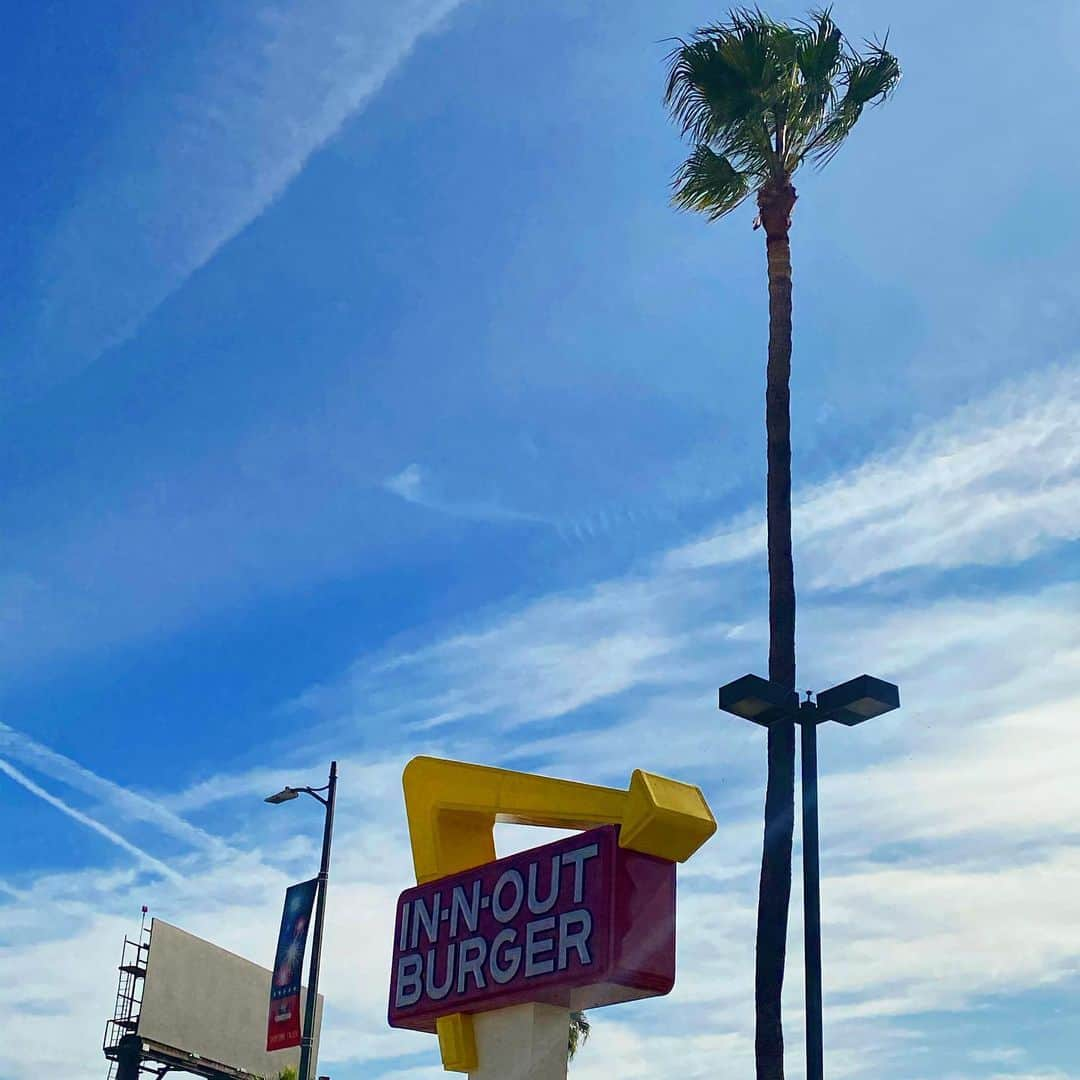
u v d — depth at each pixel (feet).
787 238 84.43
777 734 72.49
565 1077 60.39
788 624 75.25
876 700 59.21
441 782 67.21
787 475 78.74
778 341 81.82
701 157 88.74
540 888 60.44
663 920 58.39
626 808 59.47
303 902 97.76
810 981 57.77
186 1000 169.99
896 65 86.99
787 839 70.44
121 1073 159.84
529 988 59.06
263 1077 184.65
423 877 66.74
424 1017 63.77
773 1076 66.33
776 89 85.20
